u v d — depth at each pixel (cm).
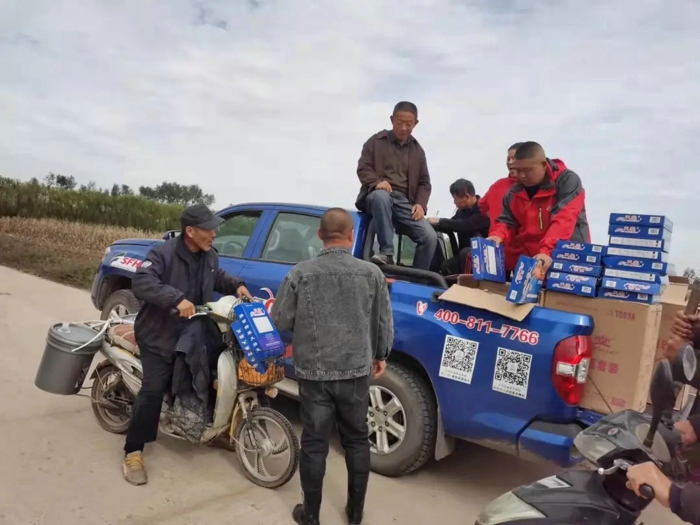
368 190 464
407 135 466
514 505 222
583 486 222
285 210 480
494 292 368
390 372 379
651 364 319
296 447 343
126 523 302
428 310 369
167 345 347
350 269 307
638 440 199
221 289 384
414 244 503
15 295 859
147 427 349
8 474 340
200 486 351
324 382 300
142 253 583
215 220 352
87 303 841
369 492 364
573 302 323
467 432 348
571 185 379
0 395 461
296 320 305
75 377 383
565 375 309
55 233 1750
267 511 327
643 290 302
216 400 349
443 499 365
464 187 521
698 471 192
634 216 306
